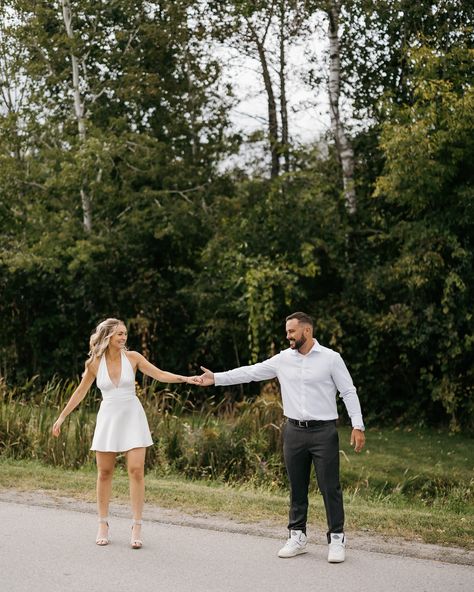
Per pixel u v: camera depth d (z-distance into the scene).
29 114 21.12
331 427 6.67
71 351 21.06
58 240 19.78
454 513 10.05
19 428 12.19
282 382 6.82
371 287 18.11
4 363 21.17
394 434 17.59
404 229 17.75
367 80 20.03
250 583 5.95
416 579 6.05
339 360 6.74
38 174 20.33
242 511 7.94
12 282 20.92
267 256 18.61
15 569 6.19
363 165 20.09
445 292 16.94
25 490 8.77
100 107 21.30
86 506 8.12
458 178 17.25
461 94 17.14
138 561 6.42
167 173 20.66
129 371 6.97
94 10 20.78
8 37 21.56
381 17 18.92
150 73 21.02
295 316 6.75
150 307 20.39
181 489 8.89
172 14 20.59
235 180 21.50
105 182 19.69
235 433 12.37
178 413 13.11
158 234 19.55
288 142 21.81
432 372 18.34
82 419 11.89
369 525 7.46
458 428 17.45
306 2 19.73
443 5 18.42
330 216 18.89
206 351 20.75
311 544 6.99
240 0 20.36
